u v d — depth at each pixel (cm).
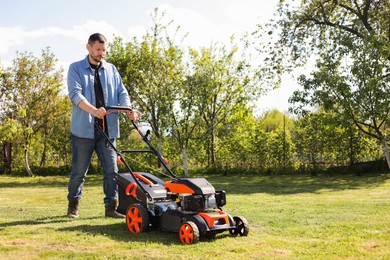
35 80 2362
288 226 576
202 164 2194
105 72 648
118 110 600
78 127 636
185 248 454
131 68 2070
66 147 2403
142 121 2088
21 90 2336
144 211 527
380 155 1862
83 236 512
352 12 2019
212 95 2045
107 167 650
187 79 1992
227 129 2014
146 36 2116
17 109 2266
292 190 1238
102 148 650
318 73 1647
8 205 899
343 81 1619
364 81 1612
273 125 2981
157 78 2053
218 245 466
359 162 1852
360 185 1369
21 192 1291
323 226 572
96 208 802
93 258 418
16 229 557
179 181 514
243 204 831
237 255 425
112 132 648
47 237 508
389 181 1468
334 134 1819
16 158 2519
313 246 462
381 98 1606
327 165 1892
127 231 543
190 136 2027
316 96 1650
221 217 497
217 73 2075
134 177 564
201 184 502
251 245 464
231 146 2042
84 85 629
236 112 2095
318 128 1833
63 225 588
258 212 706
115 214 655
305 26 2081
